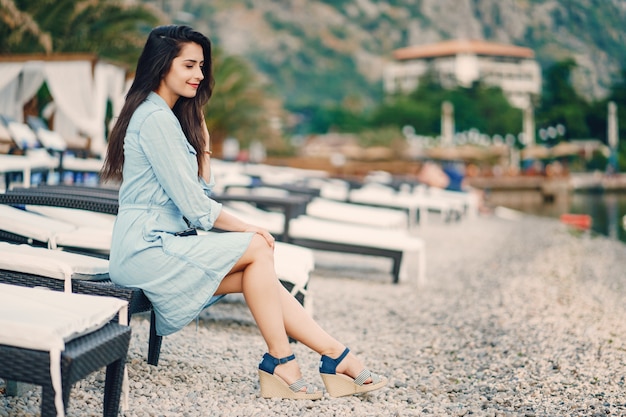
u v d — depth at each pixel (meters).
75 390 3.22
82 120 11.47
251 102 36.28
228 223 3.31
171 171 3.17
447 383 3.99
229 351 4.21
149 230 3.18
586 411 3.52
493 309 6.32
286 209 6.88
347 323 5.47
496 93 122.50
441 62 168.00
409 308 6.21
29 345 2.30
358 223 8.77
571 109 107.56
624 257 11.93
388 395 3.66
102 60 11.80
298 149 53.53
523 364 4.43
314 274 7.82
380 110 109.69
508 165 73.19
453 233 13.60
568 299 7.05
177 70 3.28
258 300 3.29
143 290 3.17
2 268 3.15
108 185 6.23
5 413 2.89
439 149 71.12
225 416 3.12
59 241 4.02
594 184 59.69
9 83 11.41
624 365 4.46
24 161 6.90
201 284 3.17
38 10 16.00
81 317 2.47
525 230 15.95
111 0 16.62
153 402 3.21
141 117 3.20
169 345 4.14
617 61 132.38
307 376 3.87
